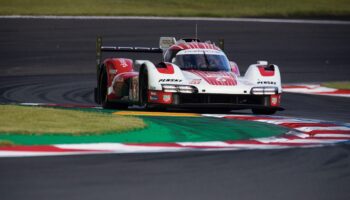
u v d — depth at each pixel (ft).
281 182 85.10
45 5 488.85
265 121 148.77
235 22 452.35
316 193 80.23
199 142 114.21
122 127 122.52
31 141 106.42
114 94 171.53
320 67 311.68
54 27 396.16
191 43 168.96
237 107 154.71
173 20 444.55
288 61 326.85
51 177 82.79
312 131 134.62
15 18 422.41
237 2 562.25
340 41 400.67
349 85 244.63
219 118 151.53
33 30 383.86
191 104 152.25
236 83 156.25
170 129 128.26
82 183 80.38
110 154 99.35
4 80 246.27
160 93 152.97
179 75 155.43
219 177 86.48
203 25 430.20
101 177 83.87
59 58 312.91
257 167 93.50
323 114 168.96
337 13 539.29
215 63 164.45
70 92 214.69
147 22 429.79
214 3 551.59
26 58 309.22
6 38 358.23
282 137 124.06
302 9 542.98
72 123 122.72
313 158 101.81
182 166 92.32
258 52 349.00
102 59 316.81
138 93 161.58
